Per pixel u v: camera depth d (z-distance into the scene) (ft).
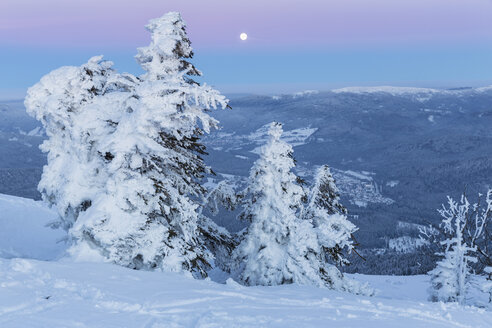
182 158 50.01
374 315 36.47
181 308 33.35
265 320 32.01
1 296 30.42
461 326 36.52
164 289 38.27
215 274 63.72
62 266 41.04
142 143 45.83
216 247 58.54
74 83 49.47
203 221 56.95
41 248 87.97
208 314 32.07
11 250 80.94
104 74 54.03
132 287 37.73
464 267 60.23
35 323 26.86
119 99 49.73
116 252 45.55
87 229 45.06
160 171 48.39
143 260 45.98
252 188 56.80
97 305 31.76
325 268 54.39
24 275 36.29
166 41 48.96
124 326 28.19
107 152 49.55
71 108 50.42
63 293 33.45
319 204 61.52
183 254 47.26
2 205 111.86
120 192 46.11
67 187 48.91
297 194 55.72
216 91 46.16
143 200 47.39
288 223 54.13
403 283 110.73
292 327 30.73
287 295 41.47
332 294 44.45
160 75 49.85
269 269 53.83
